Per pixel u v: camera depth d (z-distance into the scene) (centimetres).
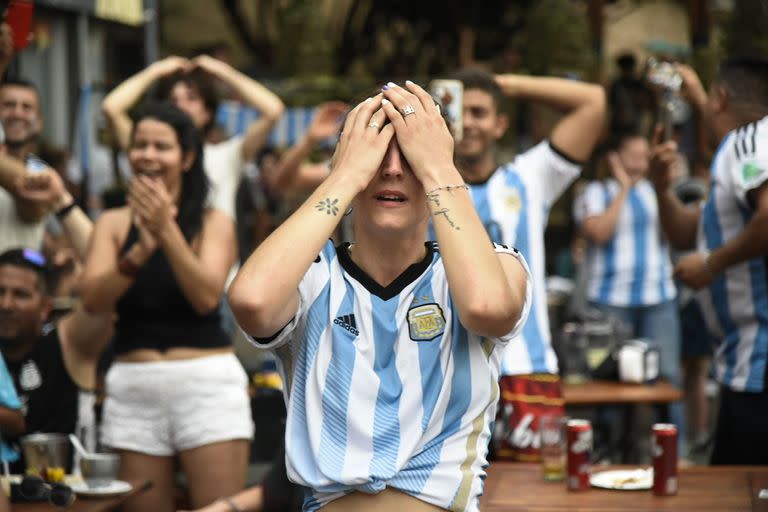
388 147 299
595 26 1717
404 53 1925
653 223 953
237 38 1928
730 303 538
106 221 553
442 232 289
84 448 553
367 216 298
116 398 535
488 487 455
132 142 546
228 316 717
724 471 470
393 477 288
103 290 522
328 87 1419
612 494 442
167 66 699
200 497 533
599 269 966
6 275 534
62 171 1037
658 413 766
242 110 1059
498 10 1923
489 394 296
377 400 290
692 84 605
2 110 647
